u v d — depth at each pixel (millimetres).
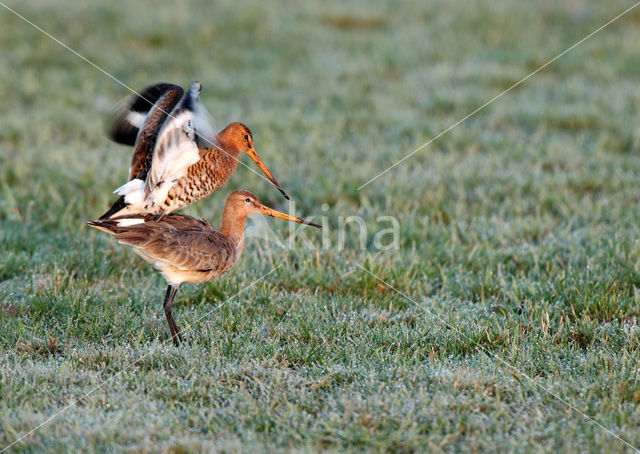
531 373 8289
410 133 18375
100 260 11172
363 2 31359
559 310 9805
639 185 14523
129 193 8852
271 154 16250
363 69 23641
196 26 26969
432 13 30203
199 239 8867
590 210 13234
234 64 24062
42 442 6789
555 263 11195
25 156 15797
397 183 14578
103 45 24969
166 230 8719
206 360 8391
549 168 16047
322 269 10953
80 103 20109
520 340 9094
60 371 7957
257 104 20234
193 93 8336
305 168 15758
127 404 7418
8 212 12930
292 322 9523
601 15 29234
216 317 9602
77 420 6980
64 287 10195
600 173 15047
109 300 9961
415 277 11133
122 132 9625
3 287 10211
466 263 11516
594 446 6824
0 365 8109
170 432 6996
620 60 24047
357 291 10656
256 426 7145
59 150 16172
